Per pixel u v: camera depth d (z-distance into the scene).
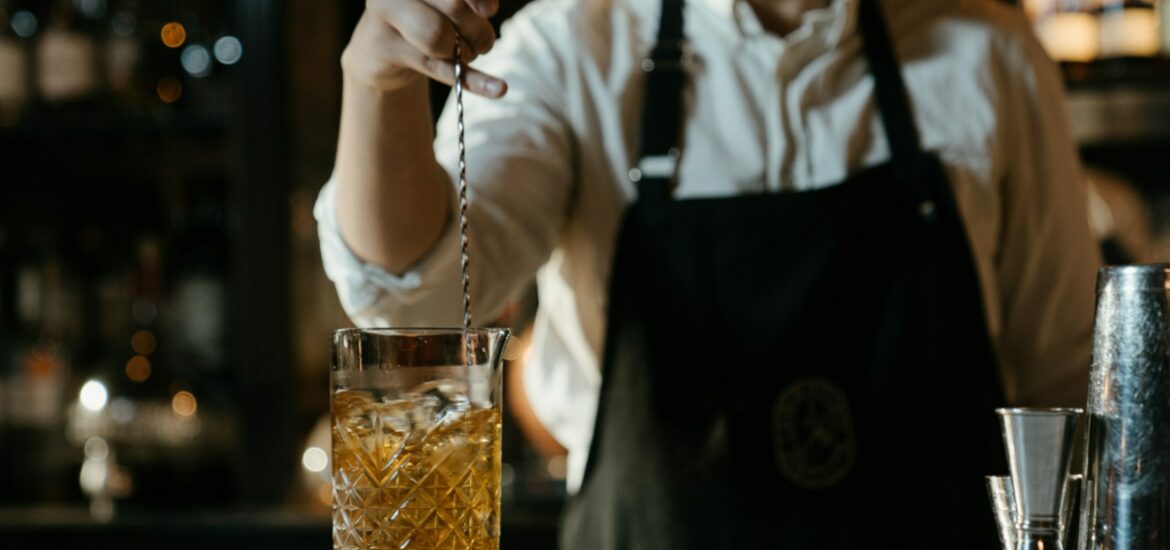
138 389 2.52
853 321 1.33
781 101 1.37
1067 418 0.66
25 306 2.57
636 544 1.32
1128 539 0.64
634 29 1.41
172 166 2.63
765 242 1.33
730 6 1.38
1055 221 1.41
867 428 1.31
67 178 2.67
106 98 2.52
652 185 1.35
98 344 2.60
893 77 1.39
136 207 2.67
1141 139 2.25
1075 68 2.25
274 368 2.39
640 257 1.35
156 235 2.66
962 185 1.37
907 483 1.31
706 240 1.34
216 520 2.32
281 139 2.39
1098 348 0.66
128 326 2.58
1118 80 2.24
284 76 2.40
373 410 0.67
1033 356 1.43
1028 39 1.47
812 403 1.31
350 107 0.99
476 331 0.68
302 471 2.45
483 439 0.68
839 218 1.33
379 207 1.03
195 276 2.56
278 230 2.39
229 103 2.46
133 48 2.51
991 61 1.41
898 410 1.32
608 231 1.37
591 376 1.45
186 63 2.55
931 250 1.34
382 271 1.08
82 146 2.58
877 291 1.33
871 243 1.34
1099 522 0.65
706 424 1.32
